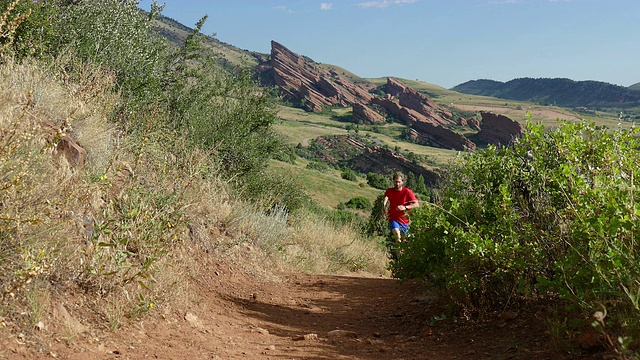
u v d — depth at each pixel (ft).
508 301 16.03
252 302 20.93
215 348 13.83
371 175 341.00
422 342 16.07
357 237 45.09
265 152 43.86
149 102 32.73
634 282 11.08
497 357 12.90
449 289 17.93
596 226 12.13
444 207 19.70
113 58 32.53
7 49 22.94
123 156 21.12
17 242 12.44
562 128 17.76
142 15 39.68
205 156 26.11
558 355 11.83
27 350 10.58
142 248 16.88
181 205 19.70
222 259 24.61
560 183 14.93
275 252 30.66
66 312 12.50
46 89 21.49
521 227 16.56
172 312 15.71
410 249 20.08
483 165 19.29
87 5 34.19
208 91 41.96
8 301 11.45
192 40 41.63
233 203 30.91
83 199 15.33
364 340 16.63
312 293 24.88
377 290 26.94
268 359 13.37
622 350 9.51
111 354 11.76
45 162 15.37
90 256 14.38
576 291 12.57
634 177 14.57
